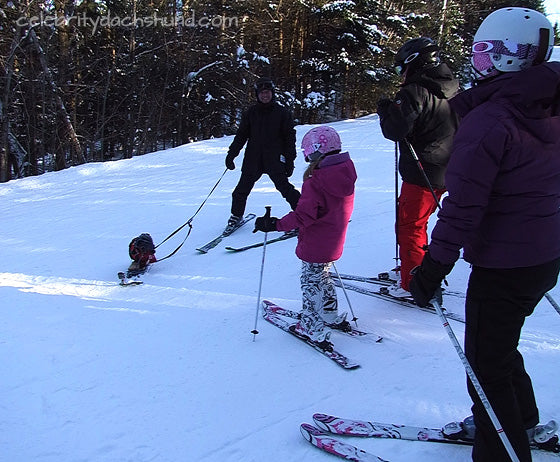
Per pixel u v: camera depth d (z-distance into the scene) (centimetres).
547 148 167
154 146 2559
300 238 309
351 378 273
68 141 2039
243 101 2412
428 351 297
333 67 2384
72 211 727
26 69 1936
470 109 178
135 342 322
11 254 527
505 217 172
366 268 439
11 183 991
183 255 507
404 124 319
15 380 279
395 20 2398
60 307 381
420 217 346
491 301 179
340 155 289
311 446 222
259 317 354
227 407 252
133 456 218
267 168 546
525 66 172
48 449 223
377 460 207
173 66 2417
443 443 221
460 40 2856
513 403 183
